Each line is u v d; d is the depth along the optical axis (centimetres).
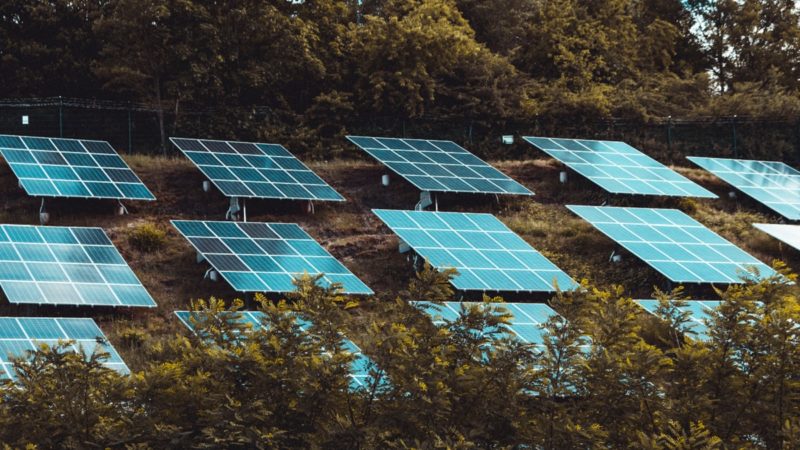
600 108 7369
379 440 2562
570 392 2802
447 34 7306
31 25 7100
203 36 6694
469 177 6147
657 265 5303
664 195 6269
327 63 7300
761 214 6450
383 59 7225
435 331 2802
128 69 6531
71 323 4100
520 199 6228
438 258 5100
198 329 2923
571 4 8581
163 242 5228
